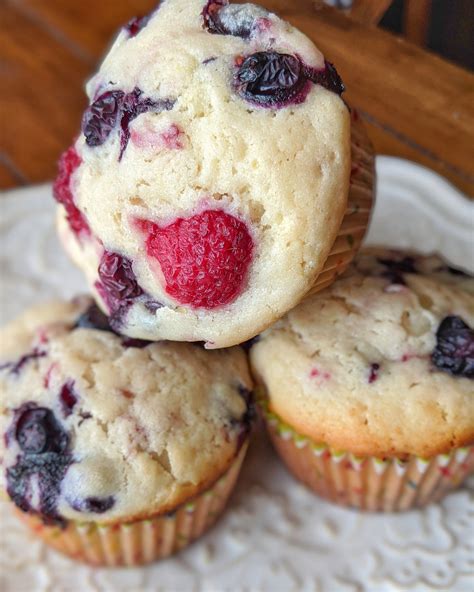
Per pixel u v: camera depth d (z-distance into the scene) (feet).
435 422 0.94
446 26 1.12
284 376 0.98
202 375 0.99
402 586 0.97
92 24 1.83
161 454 0.94
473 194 1.32
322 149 0.85
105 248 0.89
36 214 1.36
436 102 1.13
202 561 1.01
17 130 1.58
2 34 1.84
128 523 0.95
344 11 1.07
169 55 0.86
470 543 1.00
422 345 0.97
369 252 1.07
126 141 0.86
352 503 1.05
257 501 1.06
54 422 0.95
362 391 0.96
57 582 1.00
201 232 0.83
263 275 0.85
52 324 1.05
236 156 0.84
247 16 0.88
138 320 0.90
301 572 0.99
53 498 0.93
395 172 1.33
